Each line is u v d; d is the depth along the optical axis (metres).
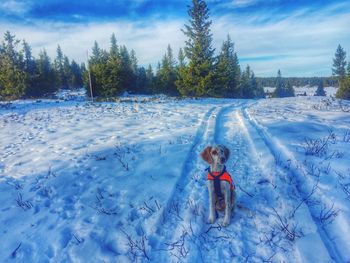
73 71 74.56
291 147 7.19
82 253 4.00
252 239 4.06
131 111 17.38
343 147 6.85
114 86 37.25
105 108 19.50
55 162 7.73
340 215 4.12
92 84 37.78
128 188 5.85
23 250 4.15
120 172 6.72
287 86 94.88
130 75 47.72
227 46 49.91
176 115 14.95
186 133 10.09
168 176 6.25
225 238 4.15
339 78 67.81
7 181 6.64
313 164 5.92
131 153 8.04
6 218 5.02
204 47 32.94
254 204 4.96
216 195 4.70
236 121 12.69
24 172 7.16
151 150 8.19
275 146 7.81
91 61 45.00
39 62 43.94
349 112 12.80
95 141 9.75
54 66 71.56
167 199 5.21
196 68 31.98
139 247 3.98
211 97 32.88
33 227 4.72
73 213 5.09
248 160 7.14
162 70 46.06
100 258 3.88
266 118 12.03
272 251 3.77
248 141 8.87
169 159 7.30
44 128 13.10
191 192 5.59
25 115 17.66
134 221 4.70
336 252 3.56
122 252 4.01
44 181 6.46
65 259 3.92
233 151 7.98
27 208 5.35
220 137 9.68
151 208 4.96
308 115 12.25
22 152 9.12
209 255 3.82
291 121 10.78
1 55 31.80
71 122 14.23
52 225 4.75
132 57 67.69
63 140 10.30
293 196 4.99
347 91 44.38
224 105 20.50
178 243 4.06
